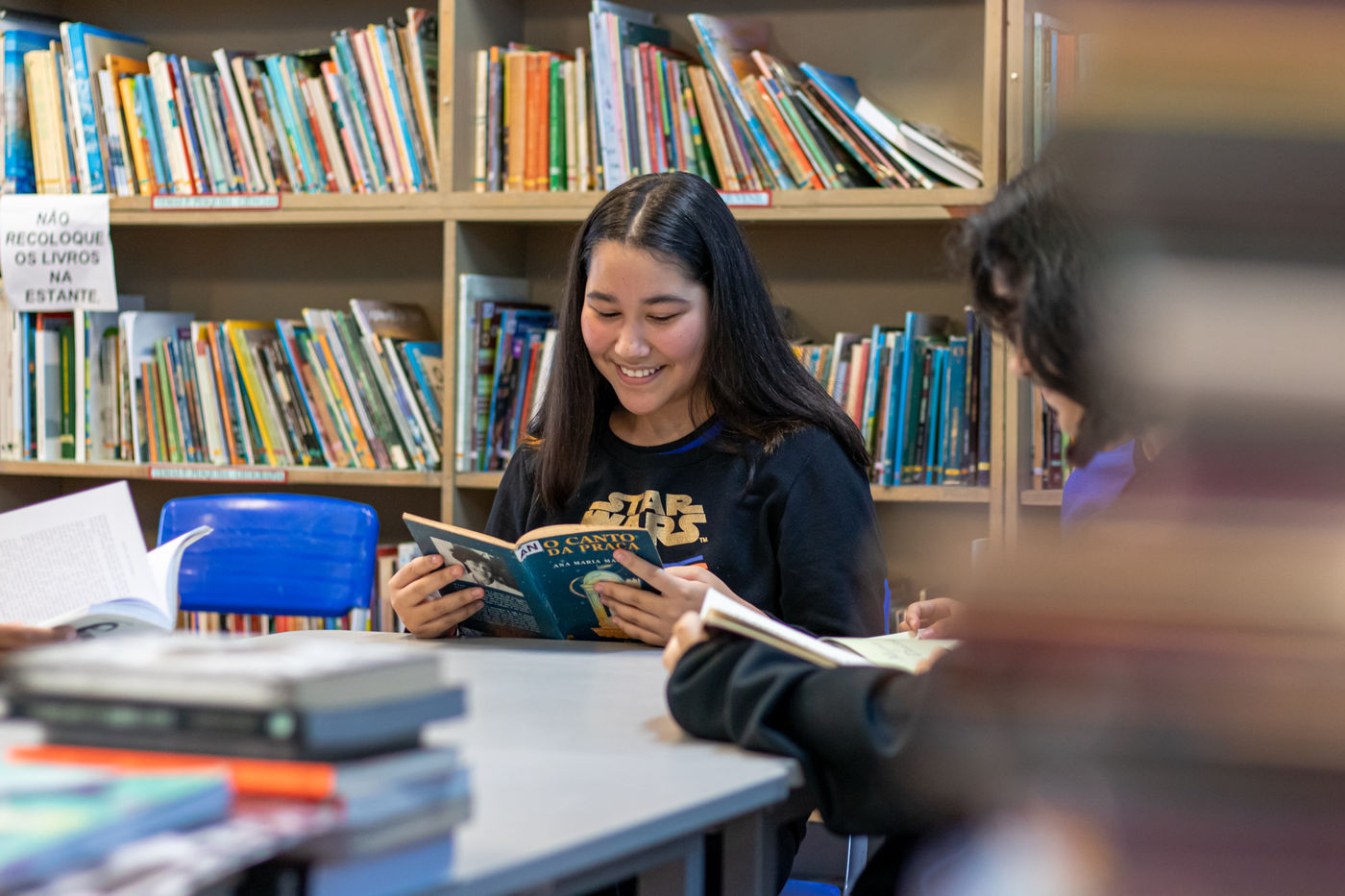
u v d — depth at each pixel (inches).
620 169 97.4
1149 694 22.4
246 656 28.3
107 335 111.3
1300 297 20.3
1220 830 21.8
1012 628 24.6
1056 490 90.0
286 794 25.4
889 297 104.9
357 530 80.4
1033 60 88.6
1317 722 21.1
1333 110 19.7
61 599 55.6
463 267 102.0
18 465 111.0
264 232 119.0
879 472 93.2
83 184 110.1
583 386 70.9
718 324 68.6
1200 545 21.6
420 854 27.2
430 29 103.9
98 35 110.8
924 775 30.7
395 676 27.7
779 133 95.0
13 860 20.5
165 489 122.0
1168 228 21.4
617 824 31.8
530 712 46.1
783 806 42.5
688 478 68.9
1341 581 20.7
